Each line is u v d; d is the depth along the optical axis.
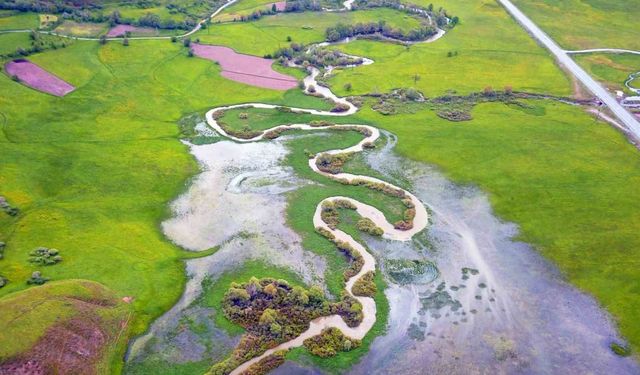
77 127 133.50
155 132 135.50
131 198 108.25
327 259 93.38
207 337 78.00
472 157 124.44
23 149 120.94
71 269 87.31
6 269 85.94
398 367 73.62
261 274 89.56
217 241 97.31
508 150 127.19
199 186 113.25
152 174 116.44
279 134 136.00
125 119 140.25
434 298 85.56
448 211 106.31
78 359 72.88
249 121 143.00
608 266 91.31
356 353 75.75
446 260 93.62
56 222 98.88
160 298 83.88
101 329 77.19
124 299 82.69
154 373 72.38
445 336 78.56
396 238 98.75
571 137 133.00
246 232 99.44
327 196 110.69
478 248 96.31
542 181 115.00
